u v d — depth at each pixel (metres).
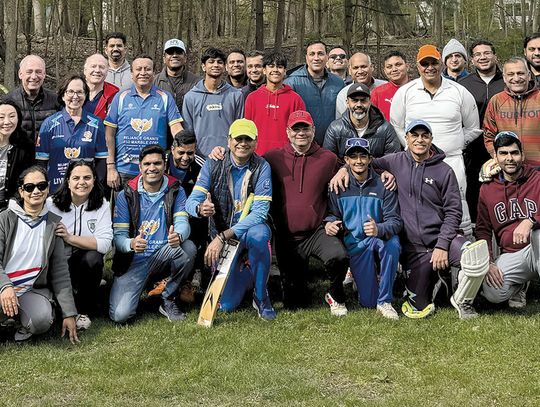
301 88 7.06
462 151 6.52
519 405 4.21
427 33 25.67
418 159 5.96
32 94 6.48
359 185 5.96
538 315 5.77
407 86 6.58
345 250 5.79
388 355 4.98
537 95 6.41
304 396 4.35
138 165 6.62
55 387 4.50
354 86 6.27
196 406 4.26
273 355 4.96
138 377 4.62
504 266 5.94
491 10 24.98
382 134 6.39
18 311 5.14
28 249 5.21
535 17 22.02
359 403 4.22
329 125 6.60
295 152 6.04
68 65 17.50
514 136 5.90
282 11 15.66
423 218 5.89
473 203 7.12
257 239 5.71
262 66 7.30
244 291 6.02
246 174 5.87
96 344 5.25
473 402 4.25
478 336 5.25
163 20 16.66
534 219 5.88
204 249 6.63
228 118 6.85
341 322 5.63
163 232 5.86
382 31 23.97
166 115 6.66
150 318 5.86
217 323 5.68
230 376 4.61
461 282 5.61
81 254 5.70
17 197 5.30
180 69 7.50
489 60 7.09
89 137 6.41
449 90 6.43
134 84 6.68
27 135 6.17
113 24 18.62
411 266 5.88
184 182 6.59
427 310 5.75
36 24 21.62
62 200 5.68
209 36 22.39
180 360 4.91
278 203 6.04
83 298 5.81
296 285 6.06
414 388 4.47
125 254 5.78
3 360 4.92
